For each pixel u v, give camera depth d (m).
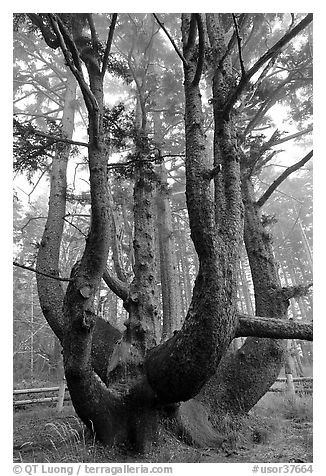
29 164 5.17
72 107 8.48
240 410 5.79
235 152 4.68
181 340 3.91
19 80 10.28
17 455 4.45
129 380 4.65
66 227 14.60
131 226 10.90
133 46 8.34
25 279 19.95
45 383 15.04
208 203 3.87
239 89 4.38
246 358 5.98
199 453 4.41
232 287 3.86
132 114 6.05
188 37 5.16
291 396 8.65
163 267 9.83
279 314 6.07
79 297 4.02
